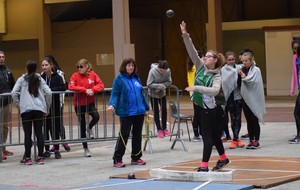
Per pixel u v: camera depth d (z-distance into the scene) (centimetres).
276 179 962
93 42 3872
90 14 4072
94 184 1009
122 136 1198
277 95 3112
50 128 1370
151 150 1359
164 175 1018
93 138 1370
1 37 3947
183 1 4059
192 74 1484
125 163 1246
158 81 1578
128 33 2212
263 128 1756
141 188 944
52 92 1316
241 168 1077
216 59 995
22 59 4016
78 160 1326
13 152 1503
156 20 4097
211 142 1001
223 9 3894
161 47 4119
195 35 4044
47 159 1362
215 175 970
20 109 1271
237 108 1380
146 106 1223
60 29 3944
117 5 2192
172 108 1464
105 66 3853
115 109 1195
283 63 3088
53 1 3750
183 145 1391
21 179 1120
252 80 1321
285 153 1266
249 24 3459
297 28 3064
